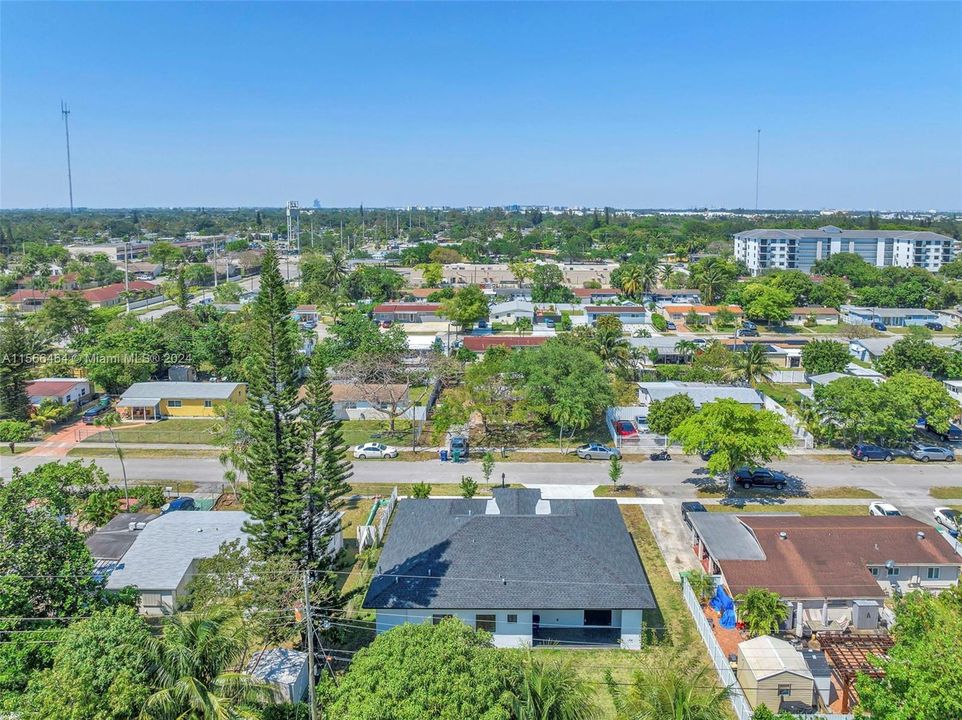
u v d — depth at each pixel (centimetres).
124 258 19850
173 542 3672
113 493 4259
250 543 3172
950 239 18038
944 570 3488
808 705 2691
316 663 2848
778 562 3422
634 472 5156
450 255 19100
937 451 5366
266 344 3109
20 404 6284
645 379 7750
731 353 7469
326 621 3020
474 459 5481
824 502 4600
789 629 3219
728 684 2705
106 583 3081
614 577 3238
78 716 1977
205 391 6775
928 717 1895
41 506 2848
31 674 2247
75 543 2805
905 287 12462
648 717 2206
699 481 4969
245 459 4472
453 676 2116
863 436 5588
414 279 16025
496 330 10619
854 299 13188
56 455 5600
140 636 2175
